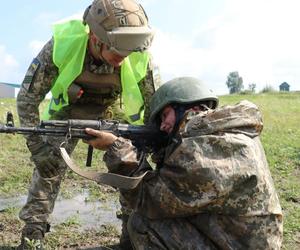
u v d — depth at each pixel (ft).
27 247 13.15
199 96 9.91
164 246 9.82
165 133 10.52
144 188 9.71
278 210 9.51
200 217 9.62
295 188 21.30
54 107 12.91
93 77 12.39
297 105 55.06
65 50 11.97
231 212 9.30
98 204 18.86
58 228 15.98
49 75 12.38
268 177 9.46
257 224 9.31
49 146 12.83
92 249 14.60
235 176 9.05
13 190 20.30
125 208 13.66
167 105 10.05
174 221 9.85
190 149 9.18
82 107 13.10
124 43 10.96
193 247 9.58
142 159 9.96
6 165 23.99
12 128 9.98
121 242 14.39
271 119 42.45
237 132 9.42
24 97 12.41
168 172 9.38
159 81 12.79
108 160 9.93
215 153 9.16
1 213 17.11
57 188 13.48
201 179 9.04
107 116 13.34
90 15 11.39
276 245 9.45
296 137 33.45
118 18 10.97
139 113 12.67
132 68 12.44
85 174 9.54
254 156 9.27
